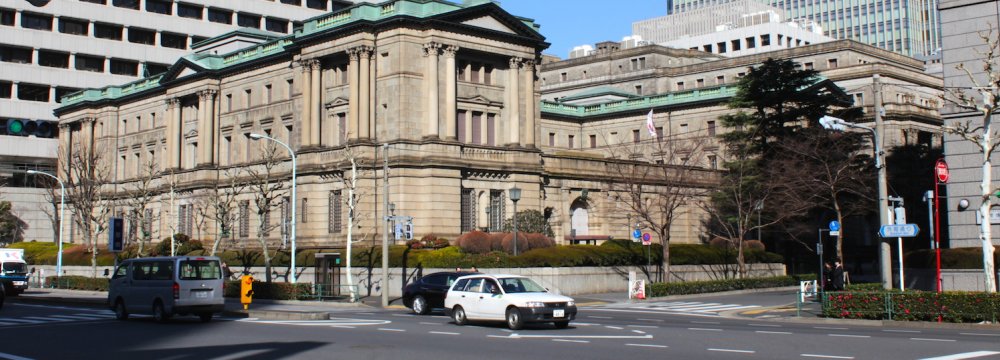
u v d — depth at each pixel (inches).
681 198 2755.9
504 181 2851.9
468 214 2768.2
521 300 1286.9
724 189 2903.5
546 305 1289.4
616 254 2480.3
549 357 931.3
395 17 2704.2
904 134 4124.0
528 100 2950.3
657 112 4047.7
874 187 2930.6
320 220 2864.2
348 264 2308.1
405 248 2406.5
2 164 4586.6
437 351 989.8
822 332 1242.6
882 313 1418.6
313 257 2556.6
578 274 2364.7
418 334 1204.5
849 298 1464.1
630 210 3149.6
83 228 3673.7
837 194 2933.1
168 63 4970.5
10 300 2253.9
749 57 4933.6
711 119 3882.9
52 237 4717.0
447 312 1412.4
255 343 1085.1
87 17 4736.7
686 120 3959.2
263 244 2522.1
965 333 1221.7
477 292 1358.3
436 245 2468.0
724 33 6382.9
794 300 2096.5
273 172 3127.5
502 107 2935.5
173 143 3622.0
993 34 1862.7
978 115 1876.2
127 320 1526.8
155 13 4909.0
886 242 1526.8
